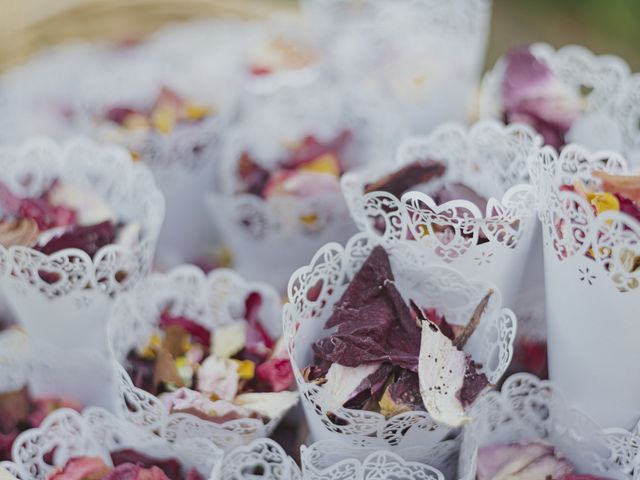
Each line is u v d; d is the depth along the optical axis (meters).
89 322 0.43
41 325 0.43
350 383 0.38
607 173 0.40
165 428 0.40
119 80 0.54
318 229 0.48
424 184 0.43
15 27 0.62
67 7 0.62
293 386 0.42
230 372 0.42
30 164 0.47
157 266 0.52
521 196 0.40
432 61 0.52
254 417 0.40
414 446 0.39
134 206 0.46
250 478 0.41
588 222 0.37
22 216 0.44
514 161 0.43
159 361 0.41
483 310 0.40
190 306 0.44
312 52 0.56
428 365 0.38
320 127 0.52
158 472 0.41
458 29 0.53
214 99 0.53
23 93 0.59
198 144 0.50
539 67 0.47
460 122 0.54
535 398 0.41
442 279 0.41
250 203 0.48
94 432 0.42
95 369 0.44
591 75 0.49
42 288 0.42
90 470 0.41
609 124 0.47
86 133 0.53
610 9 1.01
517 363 0.45
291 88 0.53
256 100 0.54
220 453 0.40
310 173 0.48
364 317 0.39
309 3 0.59
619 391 0.40
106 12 0.63
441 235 0.40
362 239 0.41
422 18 0.53
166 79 0.54
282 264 0.50
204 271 0.52
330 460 0.40
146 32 0.64
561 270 0.39
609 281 0.38
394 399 0.38
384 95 0.53
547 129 0.46
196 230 0.53
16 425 0.44
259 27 0.62
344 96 0.52
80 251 0.41
